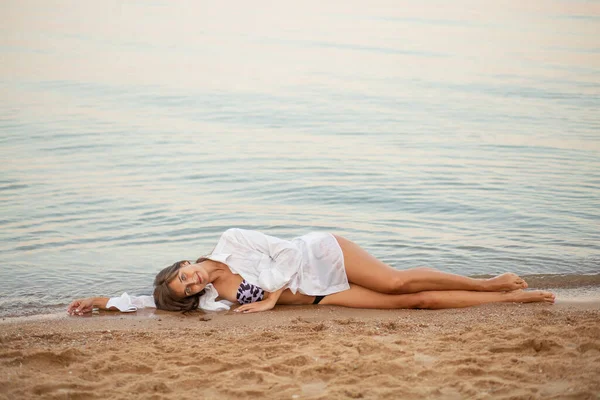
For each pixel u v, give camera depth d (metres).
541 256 7.48
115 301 5.94
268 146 12.41
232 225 8.45
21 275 6.86
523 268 7.17
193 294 5.90
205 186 10.05
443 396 3.63
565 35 29.16
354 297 6.02
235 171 10.80
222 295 6.07
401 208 9.16
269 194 9.72
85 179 10.20
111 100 15.97
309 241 6.18
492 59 23.12
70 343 4.83
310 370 4.01
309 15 34.19
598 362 3.97
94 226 8.33
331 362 4.15
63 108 14.90
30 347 4.72
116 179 10.25
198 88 17.64
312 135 13.32
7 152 11.48
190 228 8.34
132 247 7.72
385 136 13.31
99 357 4.33
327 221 8.62
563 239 8.00
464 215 8.88
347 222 8.59
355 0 42.22
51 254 7.45
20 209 8.80
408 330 5.11
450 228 8.38
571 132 13.70
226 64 21.30
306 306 6.04
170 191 9.76
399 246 7.80
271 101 16.36
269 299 5.96
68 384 3.81
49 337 5.00
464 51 24.73
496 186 10.13
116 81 18.14
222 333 5.13
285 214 8.88
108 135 12.84
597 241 7.94
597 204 9.31
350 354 4.30
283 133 13.45
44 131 12.91
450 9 38.62
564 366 3.92
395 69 21.11
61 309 6.05
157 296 5.98
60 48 23.00
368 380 3.86
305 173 10.75
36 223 8.34
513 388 3.67
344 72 20.47
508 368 3.96
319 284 6.05
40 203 9.06
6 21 28.61
